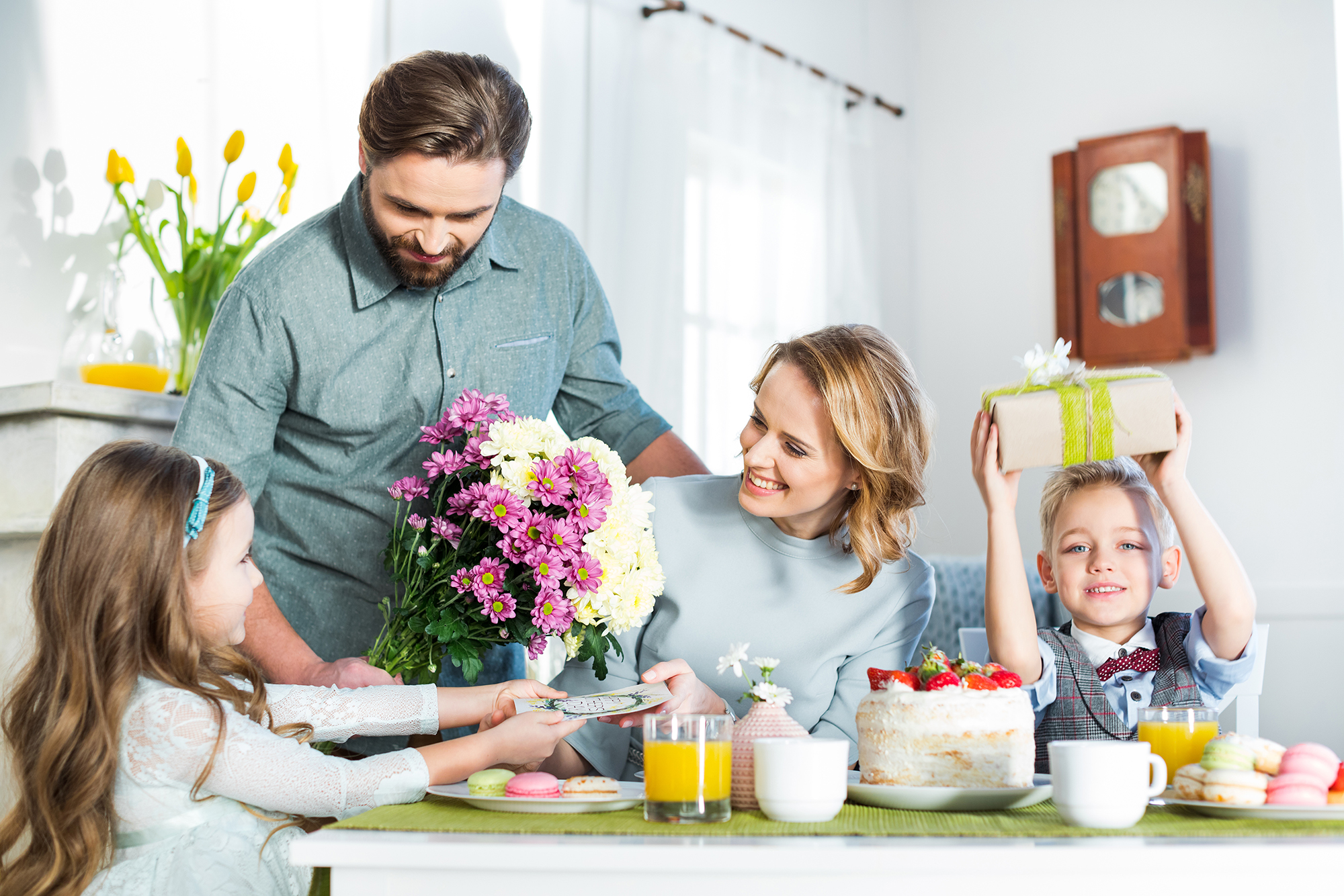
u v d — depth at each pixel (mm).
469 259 1519
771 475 1311
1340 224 3475
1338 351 3449
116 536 1059
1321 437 3455
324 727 1143
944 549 4145
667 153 3252
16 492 1820
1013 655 1279
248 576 1176
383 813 915
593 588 1173
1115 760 842
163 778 1022
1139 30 3877
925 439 1346
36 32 2053
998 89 4172
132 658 1045
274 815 1074
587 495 1190
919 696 979
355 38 2555
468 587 1194
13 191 2014
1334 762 914
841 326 1374
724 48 3447
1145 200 3695
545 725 1093
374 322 1480
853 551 1376
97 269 2133
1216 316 3646
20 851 1502
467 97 1270
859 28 4141
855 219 3906
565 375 1718
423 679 1328
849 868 753
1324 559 3422
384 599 1342
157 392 1978
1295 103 3572
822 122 3789
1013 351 4070
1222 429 3611
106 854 1027
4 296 1997
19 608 1825
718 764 880
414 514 1354
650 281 3176
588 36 3098
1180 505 1321
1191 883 761
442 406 1523
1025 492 3734
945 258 4250
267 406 1470
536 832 819
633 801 938
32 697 1067
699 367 3344
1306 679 3373
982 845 771
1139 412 1185
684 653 1368
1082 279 3797
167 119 2236
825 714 1358
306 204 2447
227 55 2324
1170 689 1415
